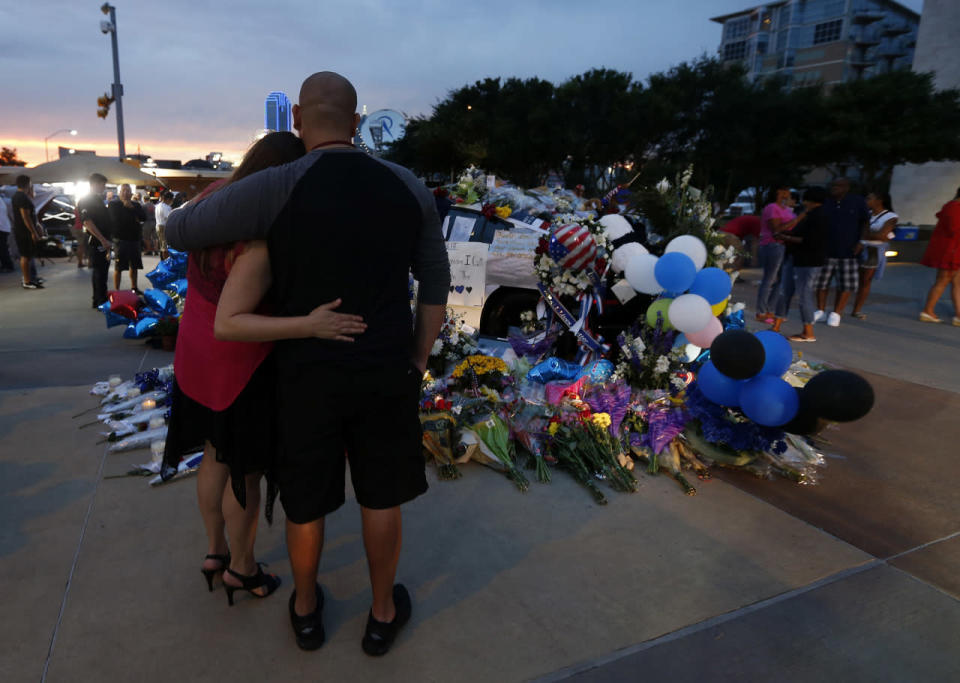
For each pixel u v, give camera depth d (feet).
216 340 6.13
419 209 5.98
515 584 8.21
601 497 10.49
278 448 6.16
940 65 69.31
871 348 21.63
